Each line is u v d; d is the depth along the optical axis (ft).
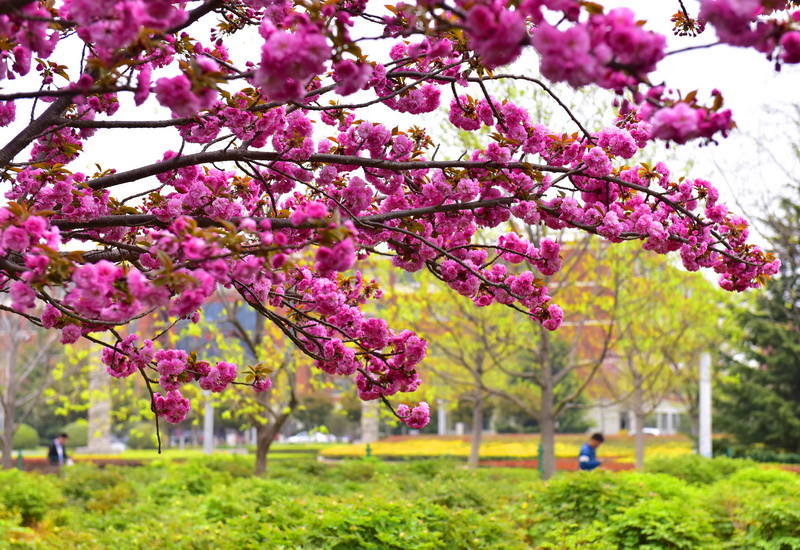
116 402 70.74
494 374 85.10
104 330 10.26
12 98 7.23
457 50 10.16
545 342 44.55
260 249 7.32
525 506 29.89
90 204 10.31
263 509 23.86
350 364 11.22
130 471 45.75
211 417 60.34
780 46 5.60
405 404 11.66
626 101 6.77
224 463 46.78
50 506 32.04
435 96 11.41
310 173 11.82
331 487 37.09
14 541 20.86
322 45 6.45
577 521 27.30
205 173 12.03
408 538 20.49
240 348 42.42
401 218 10.97
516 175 10.73
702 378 65.41
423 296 46.01
